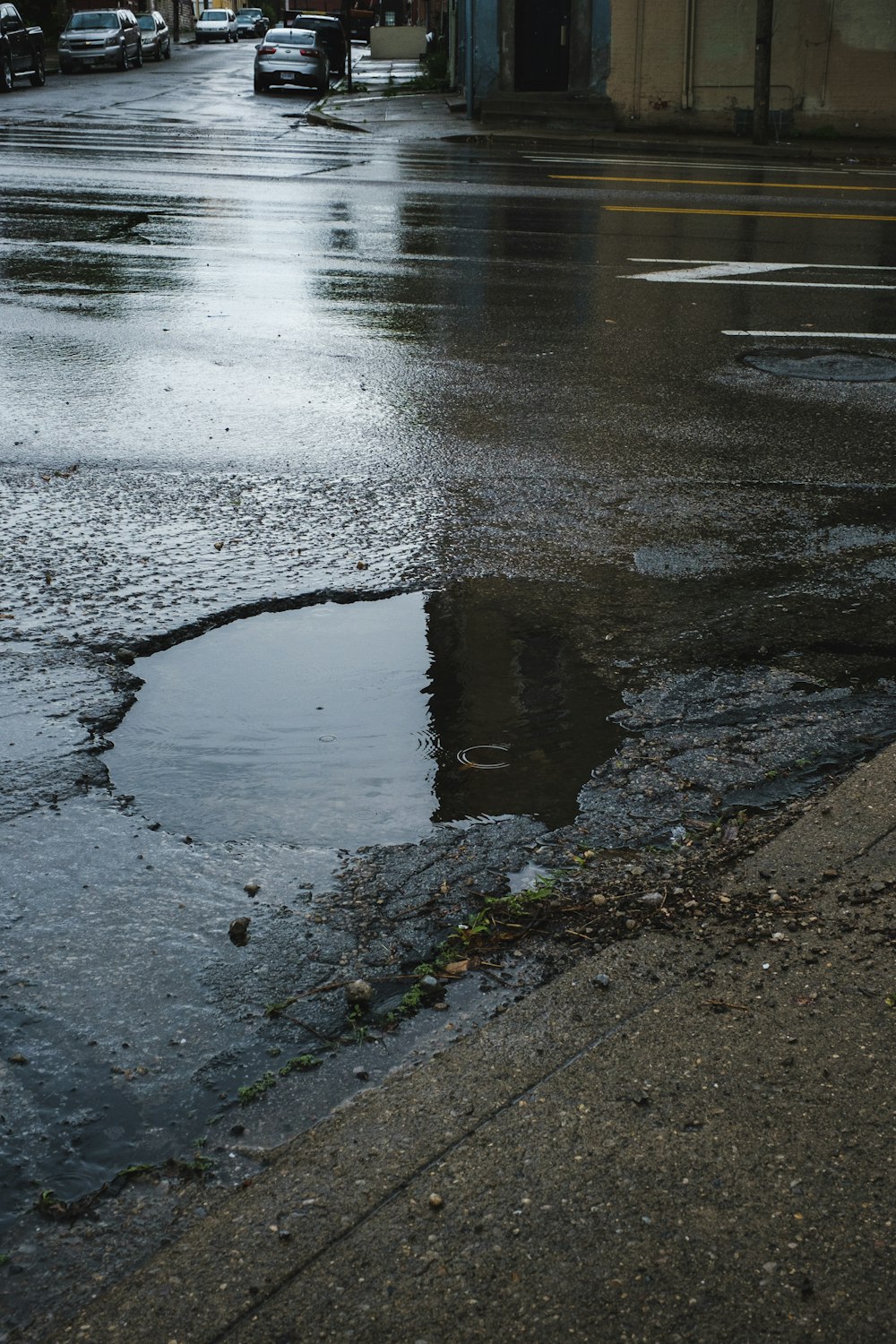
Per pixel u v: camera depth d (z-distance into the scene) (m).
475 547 5.04
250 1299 1.85
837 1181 2.06
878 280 11.43
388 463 6.03
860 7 26.89
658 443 6.54
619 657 4.13
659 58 27.47
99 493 5.46
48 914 2.76
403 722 3.68
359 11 73.06
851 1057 2.35
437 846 3.09
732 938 2.72
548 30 27.62
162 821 3.15
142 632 4.17
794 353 8.59
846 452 6.51
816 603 4.62
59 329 8.57
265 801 3.26
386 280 10.69
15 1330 1.82
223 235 12.66
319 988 2.57
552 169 20.53
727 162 23.84
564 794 3.33
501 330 9.00
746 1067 2.32
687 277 11.27
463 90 33.41
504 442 6.45
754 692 3.92
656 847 3.11
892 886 2.90
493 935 2.75
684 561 4.98
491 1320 1.82
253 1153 2.14
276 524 5.18
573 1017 2.47
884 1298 1.86
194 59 52.53
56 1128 2.19
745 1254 1.92
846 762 3.53
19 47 34.50
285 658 4.07
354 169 19.03
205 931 2.73
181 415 6.69
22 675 3.84
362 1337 1.79
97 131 23.94
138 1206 2.04
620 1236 1.95
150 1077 2.31
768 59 25.33
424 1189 2.04
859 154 25.17
